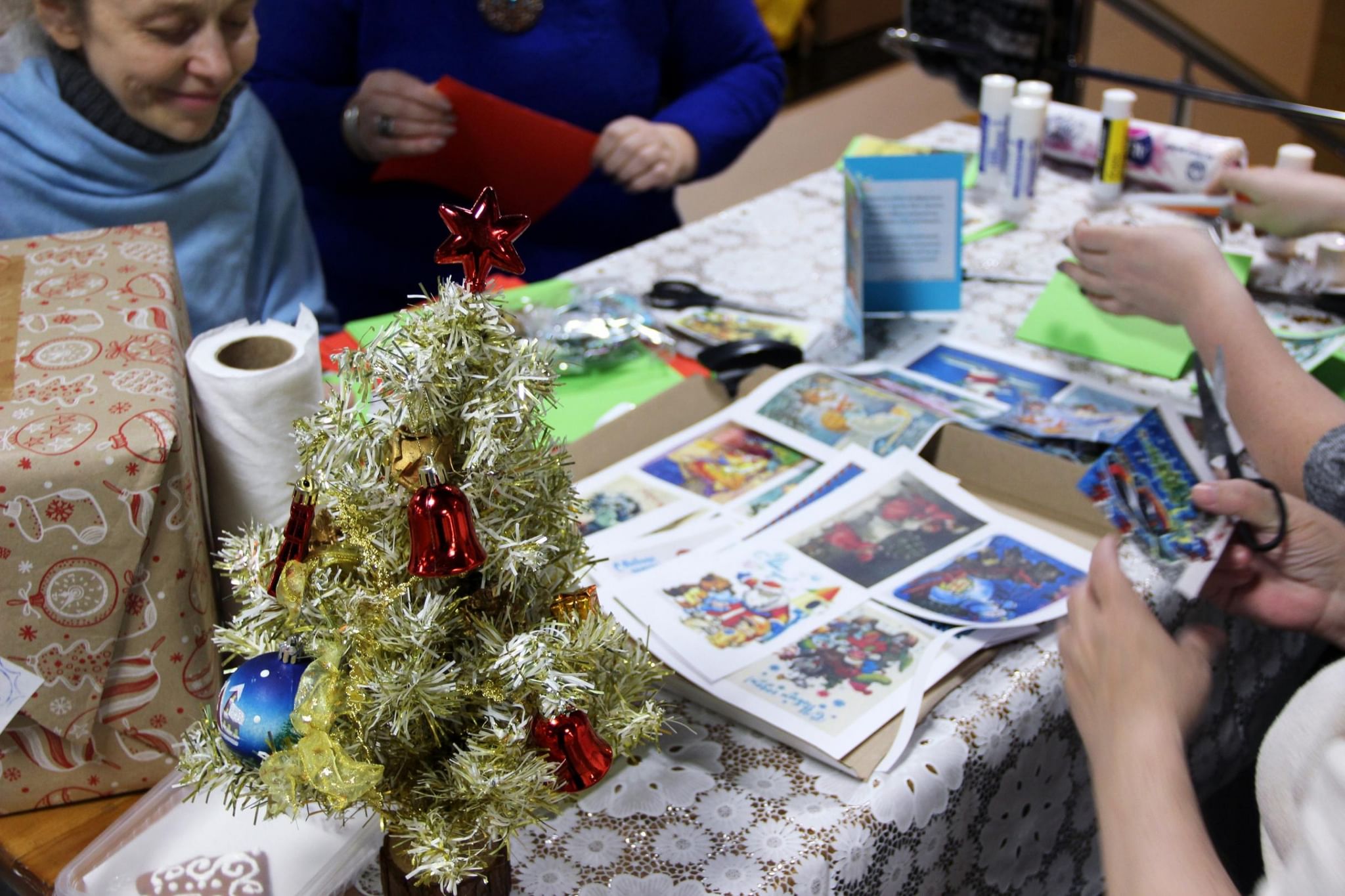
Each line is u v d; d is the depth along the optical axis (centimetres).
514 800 56
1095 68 188
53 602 69
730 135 185
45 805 78
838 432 114
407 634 53
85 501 67
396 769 59
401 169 164
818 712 81
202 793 74
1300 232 144
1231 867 131
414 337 53
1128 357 131
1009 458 106
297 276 160
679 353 133
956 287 142
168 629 73
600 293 142
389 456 54
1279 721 60
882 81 433
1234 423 104
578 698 57
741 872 71
